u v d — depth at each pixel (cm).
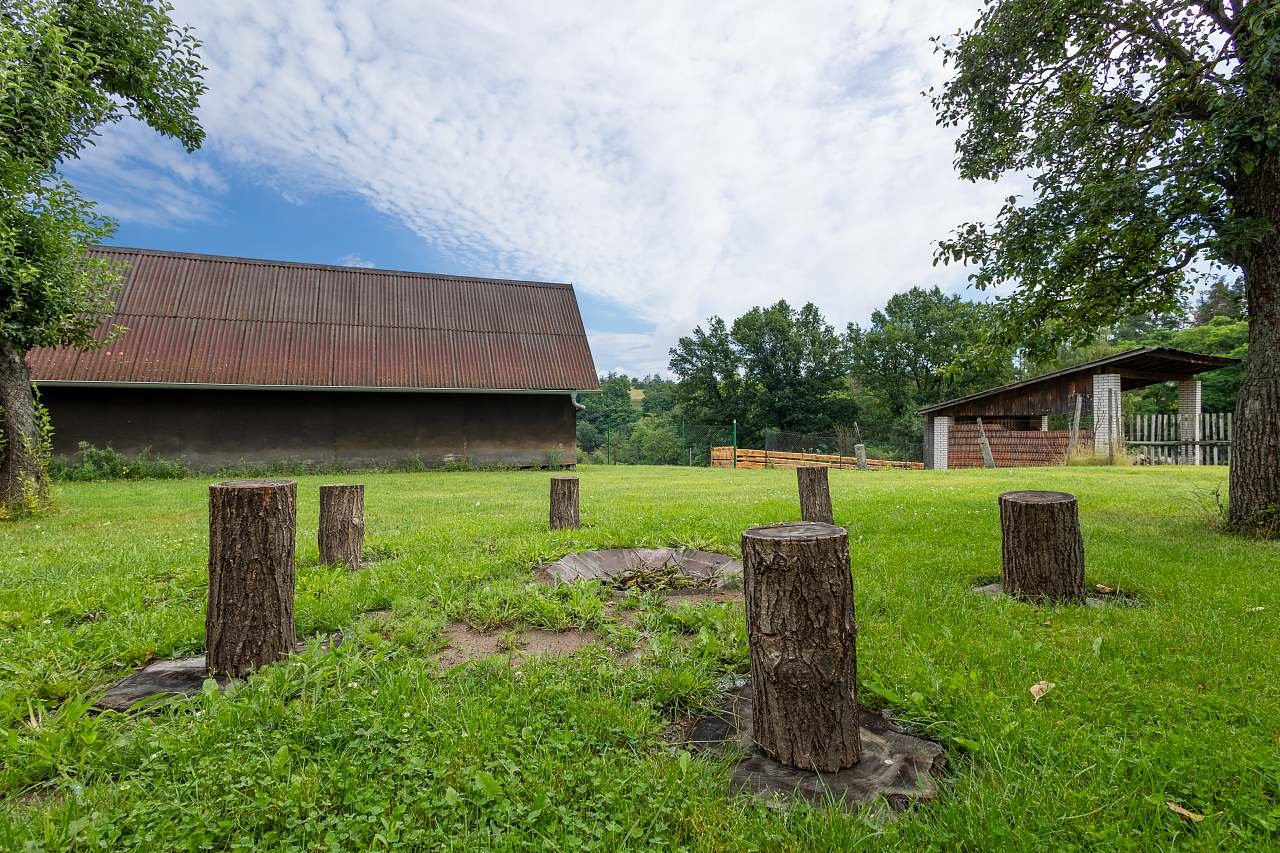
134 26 1027
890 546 582
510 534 670
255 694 259
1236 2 568
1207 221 620
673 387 5562
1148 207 576
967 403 2238
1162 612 379
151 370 1694
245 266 2091
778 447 3147
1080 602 409
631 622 383
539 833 182
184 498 1133
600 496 1095
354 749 223
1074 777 205
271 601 310
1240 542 571
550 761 214
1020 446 2167
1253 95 501
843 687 224
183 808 188
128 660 324
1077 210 639
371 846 173
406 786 201
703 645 323
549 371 2119
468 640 354
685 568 509
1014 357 813
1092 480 1197
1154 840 178
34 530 761
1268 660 299
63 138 931
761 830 185
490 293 2369
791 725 224
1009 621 368
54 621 379
